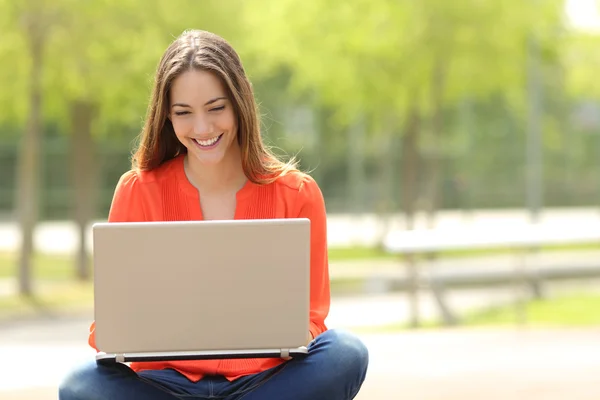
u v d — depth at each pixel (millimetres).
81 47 13430
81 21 13328
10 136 27766
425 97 16109
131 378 2820
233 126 2949
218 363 2963
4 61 13656
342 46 15172
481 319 11336
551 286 14703
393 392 5543
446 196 25344
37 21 13219
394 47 14617
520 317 10320
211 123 2889
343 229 26172
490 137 25141
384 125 20250
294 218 2830
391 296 14508
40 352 7977
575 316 11016
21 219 14648
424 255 18578
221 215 3059
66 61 13547
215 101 2879
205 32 2977
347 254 20281
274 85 24266
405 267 17016
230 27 14711
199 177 3068
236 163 3076
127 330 2695
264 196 3037
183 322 2703
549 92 21688
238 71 2934
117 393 2793
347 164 27156
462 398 5363
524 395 5445
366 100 16359
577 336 7570
